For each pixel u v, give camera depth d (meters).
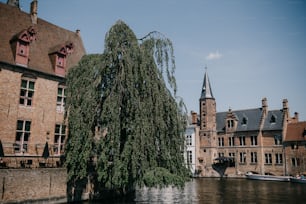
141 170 15.53
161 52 17.38
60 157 21.12
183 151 16.98
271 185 34.16
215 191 28.67
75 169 18.00
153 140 16.02
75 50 26.78
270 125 45.59
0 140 17.33
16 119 19.80
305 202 22.05
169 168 16.16
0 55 19.59
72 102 17.86
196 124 51.81
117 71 16.80
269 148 44.81
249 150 46.59
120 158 15.62
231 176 46.84
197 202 22.03
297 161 41.72
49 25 25.84
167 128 16.48
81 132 16.39
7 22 21.95
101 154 15.65
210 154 48.59
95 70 17.20
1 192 15.89
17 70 20.23
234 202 22.12
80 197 20.02
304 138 41.41
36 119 20.97
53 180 18.48
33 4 24.88
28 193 17.11
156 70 16.88
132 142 15.38
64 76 23.12
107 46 16.61
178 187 16.12
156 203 21.19
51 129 21.81
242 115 49.75
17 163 19.38
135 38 16.92
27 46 21.17
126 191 23.17
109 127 15.77
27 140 20.42
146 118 15.66
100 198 21.33
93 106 16.53
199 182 38.38
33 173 17.48
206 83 51.56
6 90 19.48
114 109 15.73
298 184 35.00
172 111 16.73
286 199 23.50
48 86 22.05
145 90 16.30
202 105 50.75
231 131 49.00
